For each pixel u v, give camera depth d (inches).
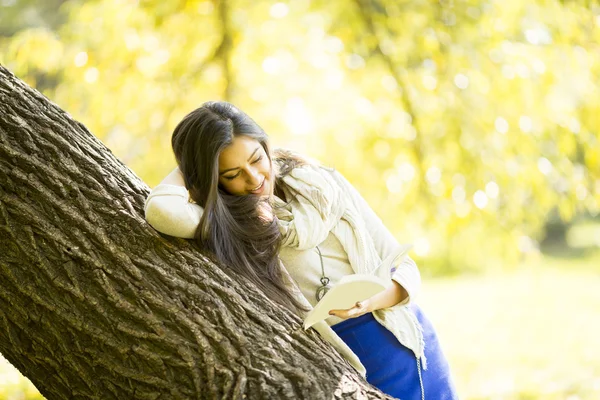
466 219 225.3
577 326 362.3
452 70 227.5
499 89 225.1
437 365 89.3
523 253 228.8
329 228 86.2
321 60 240.8
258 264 81.2
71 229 72.0
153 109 249.4
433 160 228.2
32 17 329.7
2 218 71.3
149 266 72.4
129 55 243.8
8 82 76.4
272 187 85.9
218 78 249.0
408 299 86.0
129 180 79.1
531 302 444.5
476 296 481.1
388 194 233.8
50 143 75.0
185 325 70.1
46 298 70.3
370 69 237.0
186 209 75.8
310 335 76.2
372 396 73.1
